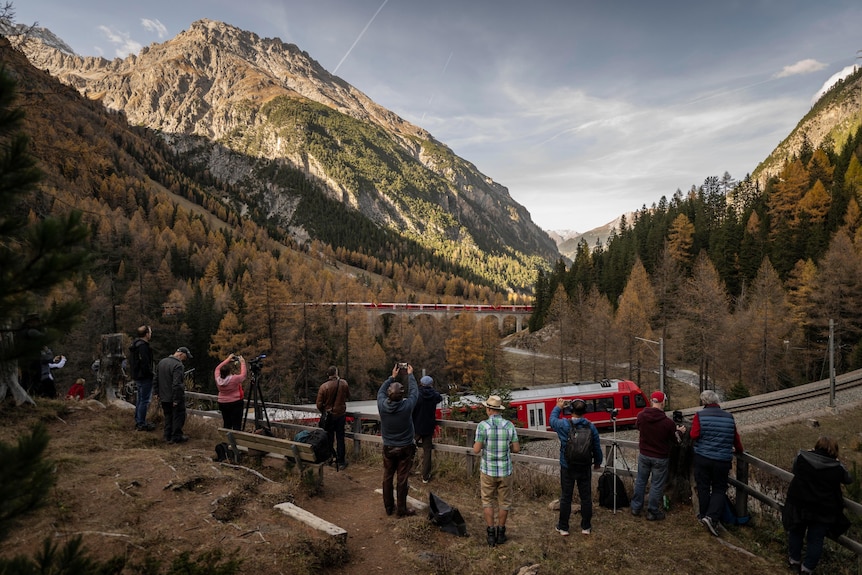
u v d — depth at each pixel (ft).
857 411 84.74
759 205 298.15
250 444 25.52
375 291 531.09
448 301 610.65
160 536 16.70
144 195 510.17
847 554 22.29
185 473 22.63
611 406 90.84
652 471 23.86
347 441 37.24
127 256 247.70
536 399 86.33
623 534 22.09
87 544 15.52
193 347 220.43
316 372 212.43
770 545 22.70
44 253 9.01
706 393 23.90
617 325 185.16
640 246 299.99
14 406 29.35
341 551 17.87
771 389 155.53
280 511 20.22
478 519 23.25
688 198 362.74
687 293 184.24
